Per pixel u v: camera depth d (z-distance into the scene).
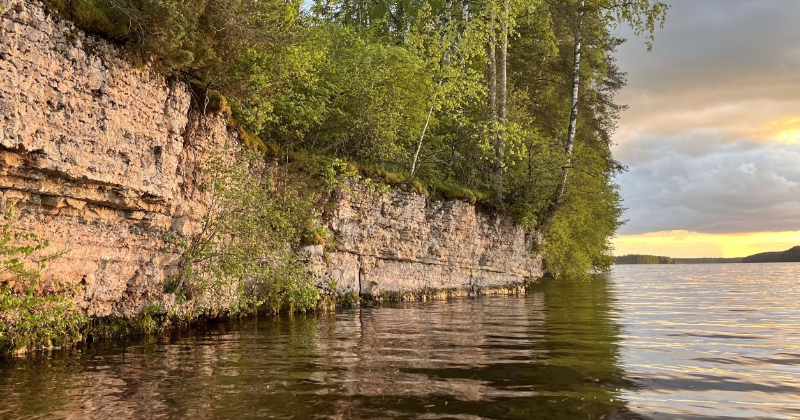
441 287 19.83
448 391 5.80
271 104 14.02
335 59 18.22
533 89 30.12
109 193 8.55
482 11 21.66
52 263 7.85
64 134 7.65
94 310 8.77
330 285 15.26
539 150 23.53
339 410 5.07
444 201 19.75
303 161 14.57
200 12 9.26
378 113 17.03
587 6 24.09
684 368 7.10
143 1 8.86
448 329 10.83
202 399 5.41
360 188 16.16
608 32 27.45
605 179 33.94
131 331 9.36
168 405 5.20
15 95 6.94
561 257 29.34
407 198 17.86
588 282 34.34
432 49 19.84
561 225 27.83
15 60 6.95
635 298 20.50
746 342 9.34
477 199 21.23
